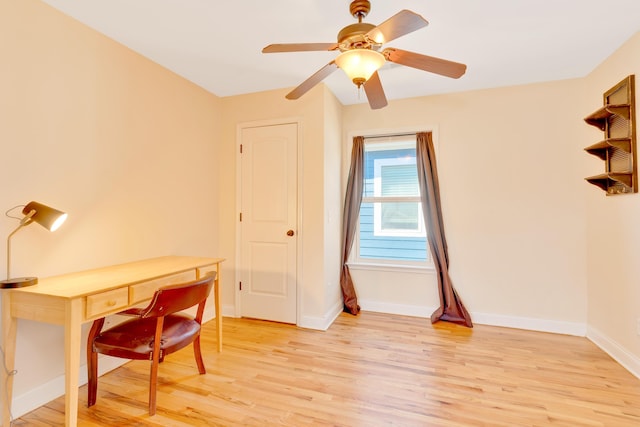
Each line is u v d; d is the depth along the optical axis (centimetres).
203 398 185
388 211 351
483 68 262
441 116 320
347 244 347
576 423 163
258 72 272
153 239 253
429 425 162
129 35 215
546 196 289
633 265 216
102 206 213
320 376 210
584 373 213
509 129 299
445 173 319
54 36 184
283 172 309
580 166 280
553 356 239
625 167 223
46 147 180
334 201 327
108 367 217
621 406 177
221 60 250
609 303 244
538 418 167
